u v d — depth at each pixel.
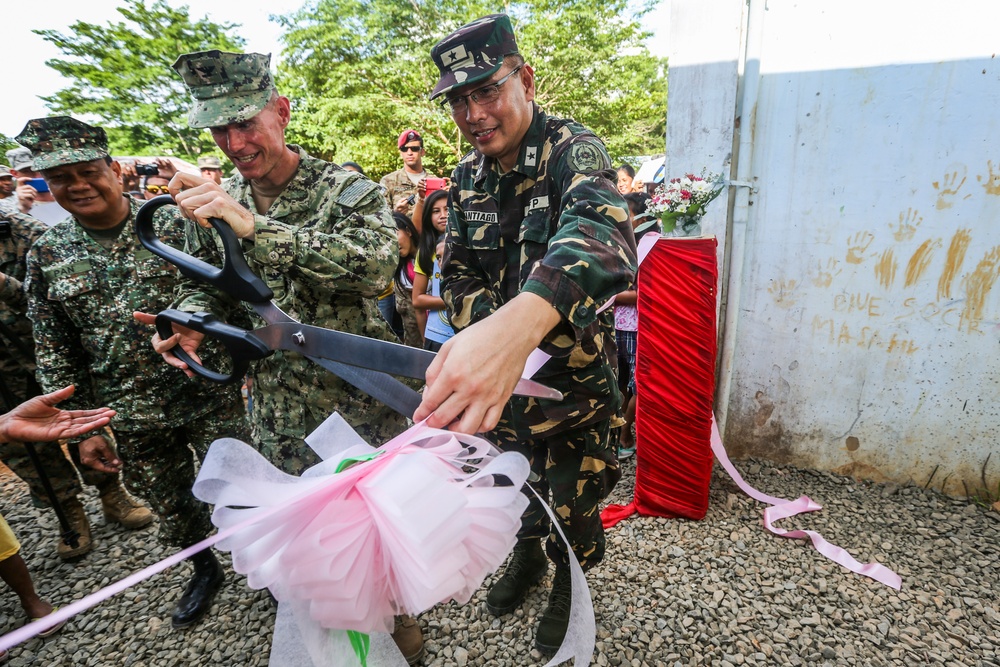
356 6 14.19
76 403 2.21
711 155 2.74
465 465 0.67
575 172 1.30
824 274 2.76
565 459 1.68
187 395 2.15
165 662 2.03
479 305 1.69
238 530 0.52
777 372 2.96
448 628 2.02
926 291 2.61
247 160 1.49
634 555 2.38
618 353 3.26
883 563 2.31
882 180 2.58
